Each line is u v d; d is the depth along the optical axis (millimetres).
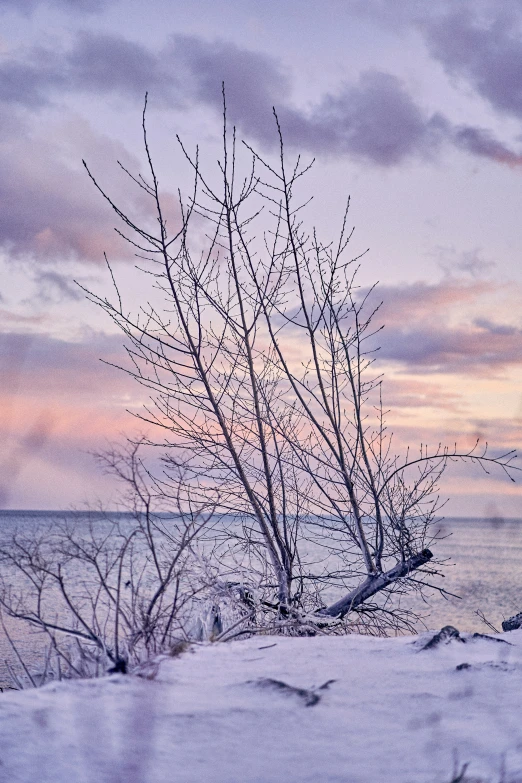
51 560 4703
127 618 4969
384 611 7660
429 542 7898
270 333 8359
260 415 8086
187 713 2863
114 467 4863
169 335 7793
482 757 2445
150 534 5027
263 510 7793
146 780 2193
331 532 8008
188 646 4359
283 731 2711
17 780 2156
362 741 2623
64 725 2662
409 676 3648
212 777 2246
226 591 6152
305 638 4781
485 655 4238
